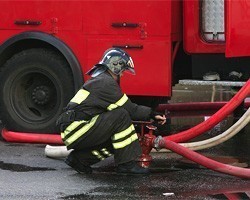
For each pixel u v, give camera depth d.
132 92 15.55
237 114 18.30
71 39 15.95
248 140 16.88
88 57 15.86
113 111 13.04
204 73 15.73
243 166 14.08
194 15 15.37
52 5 16.00
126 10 15.45
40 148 15.91
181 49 16.03
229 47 14.47
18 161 14.65
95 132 12.98
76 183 12.86
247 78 15.34
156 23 15.27
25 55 16.56
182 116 18.56
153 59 15.38
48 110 16.91
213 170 13.30
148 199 11.80
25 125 16.80
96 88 13.02
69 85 16.34
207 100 23.55
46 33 16.09
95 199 11.83
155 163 14.41
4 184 12.81
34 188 12.52
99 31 15.72
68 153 14.64
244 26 14.39
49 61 16.39
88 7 15.73
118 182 12.91
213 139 14.30
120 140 13.09
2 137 17.00
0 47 16.44
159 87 15.44
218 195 11.99
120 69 13.18
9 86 16.81
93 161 13.45
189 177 13.25
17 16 16.27
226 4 14.44
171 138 14.30
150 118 13.31
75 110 13.10
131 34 15.48
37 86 16.84
